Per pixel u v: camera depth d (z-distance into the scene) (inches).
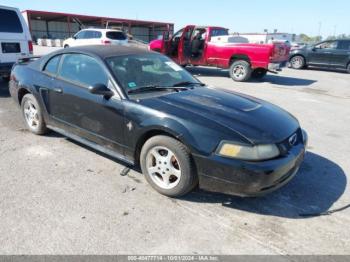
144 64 151.0
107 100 132.6
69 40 708.0
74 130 155.6
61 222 104.7
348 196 128.1
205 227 105.0
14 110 236.7
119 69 138.6
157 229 103.0
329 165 157.9
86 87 143.6
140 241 97.1
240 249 95.3
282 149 110.1
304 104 298.4
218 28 460.8
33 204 114.6
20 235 97.7
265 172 102.4
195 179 114.8
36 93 171.0
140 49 166.6
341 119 246.8
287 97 331.0
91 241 96.3
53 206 113.7
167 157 118.3
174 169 118.0
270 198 124.5
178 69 164.9
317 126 226.1
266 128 112.8
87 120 144.9
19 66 191.5
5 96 282.0
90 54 145.7
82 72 148.0
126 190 126.5
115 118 130.4
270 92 359.6
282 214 114.0
